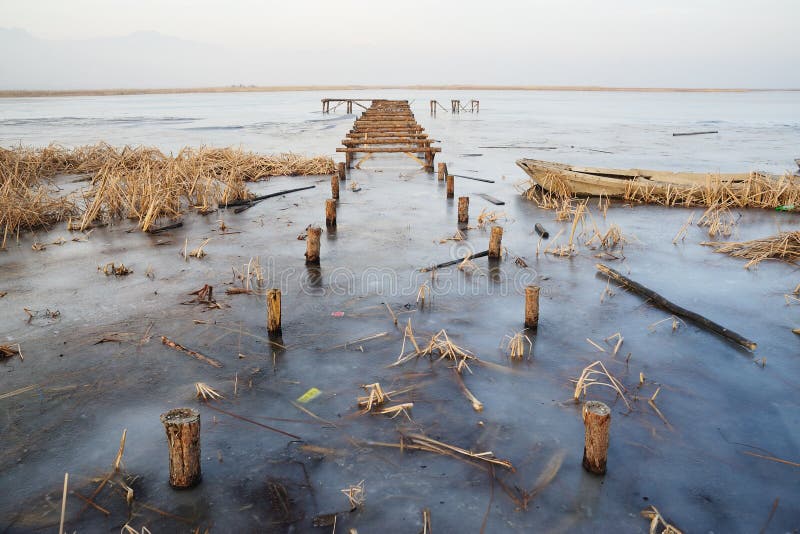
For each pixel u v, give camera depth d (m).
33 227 12.11
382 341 6.69
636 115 64.38
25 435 4.87
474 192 16.83
